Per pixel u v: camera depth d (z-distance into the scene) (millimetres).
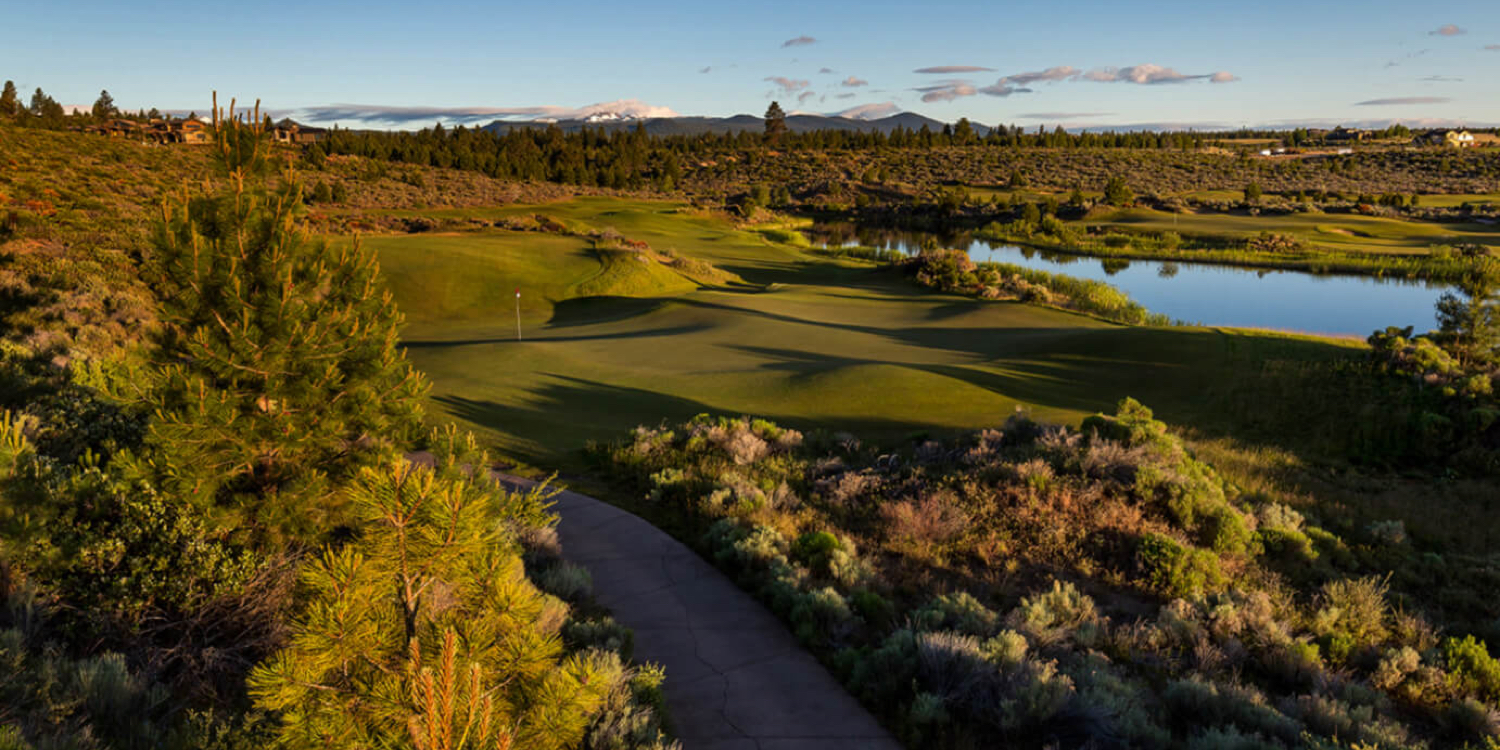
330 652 3730
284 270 8102
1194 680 8562
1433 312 55656
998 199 139500
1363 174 175875
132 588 6926
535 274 57562
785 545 12477
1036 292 53375
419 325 47125
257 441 8203
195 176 83625
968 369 30406
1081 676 8586
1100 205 125625
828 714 7988
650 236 95188
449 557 4016
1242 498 16703
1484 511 17562
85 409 12070
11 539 6555
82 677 5703
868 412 24469
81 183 67812
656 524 14398
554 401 25625
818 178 191625
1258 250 85125
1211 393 27516
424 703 3418
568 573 10859
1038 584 11922
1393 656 9875
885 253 86688
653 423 23078
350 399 8844
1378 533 15273
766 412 24578
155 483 7914
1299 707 8328
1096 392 28234
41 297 27359
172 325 8336
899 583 11734
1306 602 11992
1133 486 14820
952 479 15633
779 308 50812
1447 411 22625
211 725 5832
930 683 8258
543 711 3980
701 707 8078
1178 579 11641
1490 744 7781
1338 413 24625
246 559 7512
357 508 3977
